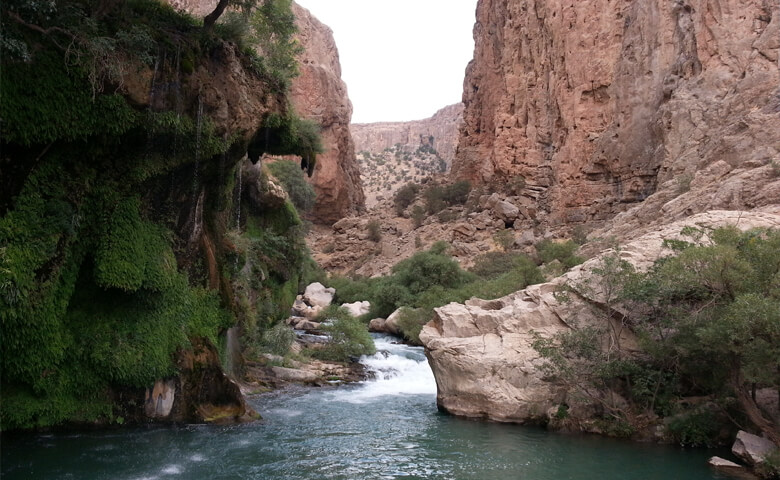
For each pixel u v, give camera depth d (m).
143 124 11.98
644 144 53.34
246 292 19.67
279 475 10.33
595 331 14.16
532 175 67.31
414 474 10.59
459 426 14.32
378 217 86.44
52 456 10.61
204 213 16.25
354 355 25.12
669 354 13.16
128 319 12.78
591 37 60.56
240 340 19.50
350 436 13.24
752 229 13.58
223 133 13.99
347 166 99.88
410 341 31.73
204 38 13.62
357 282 56.56
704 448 12.38
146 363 12.67
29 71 10.36
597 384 14.14
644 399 13.71
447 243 63.31
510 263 50.91
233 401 14.48
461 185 80.38
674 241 13.82
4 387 11.62
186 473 10.18
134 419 12.88
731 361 11.81
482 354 15.48
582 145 60.06
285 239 24.94
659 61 52.84
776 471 10.31
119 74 11.21
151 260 12.87
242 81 14.78
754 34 43.97
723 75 44.38
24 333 10.98
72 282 11.85
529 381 14.75
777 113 33.38
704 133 43.03
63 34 10.80
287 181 56.50
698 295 12.83
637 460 11.53
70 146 11.45
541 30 69.06
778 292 10.93
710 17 46.22
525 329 15.74
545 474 10.66
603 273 14.25
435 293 39.03
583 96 60.66
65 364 12.02
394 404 17.22
